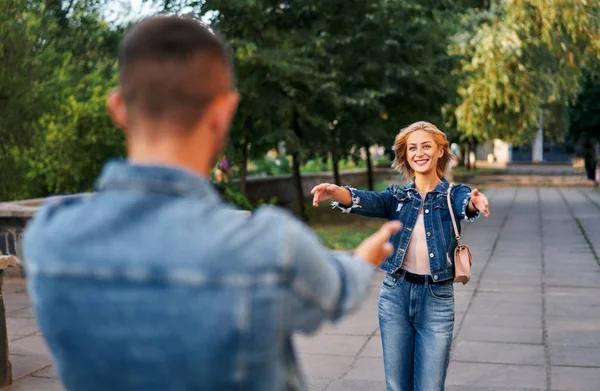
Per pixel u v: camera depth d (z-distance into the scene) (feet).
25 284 33.27
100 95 52.34
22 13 43.96
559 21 65.77
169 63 3.97
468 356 21.38
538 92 76.33
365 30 55.67
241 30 54.03
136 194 3.94
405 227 12.67
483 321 25.79
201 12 51.01
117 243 3.82
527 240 49.21
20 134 44.24
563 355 21.39
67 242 3.87
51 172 52.75
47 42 46.98
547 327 24.84
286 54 51.06
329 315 4.16
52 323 3.87
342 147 59.36
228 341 3.71
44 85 45.75
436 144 12.95
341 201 12.57
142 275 3.74
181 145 4.06
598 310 27.48
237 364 3.75
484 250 44.55
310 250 4.02
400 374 12.84
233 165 58.08
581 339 23.20
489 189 110.73
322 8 55.06
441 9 59.52
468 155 152.05
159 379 3.74
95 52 51.96
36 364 20.72
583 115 118.62
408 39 56.03
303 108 52.75
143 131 4.06
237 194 55.67
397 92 56.59
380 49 55.26
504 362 20.75
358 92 55.21
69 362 3.90
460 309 27.84
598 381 18.98
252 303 3.75
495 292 31.14
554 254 42.57
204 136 4.15
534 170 153.38
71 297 3.81
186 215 3.87
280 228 3.94
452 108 78.18
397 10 55.11
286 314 3.88
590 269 36.99
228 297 3.73
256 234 3.87
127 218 3.87
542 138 181.06
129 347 3.73
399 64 56.39
